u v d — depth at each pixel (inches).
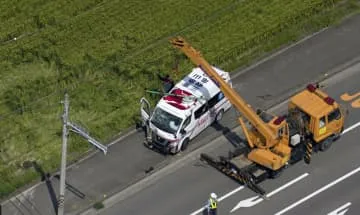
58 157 7406.5
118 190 7135.8
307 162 7288.4
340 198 6983.3
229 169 7135.8
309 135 7253.9
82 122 7721.5
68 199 7032.5
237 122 7780.5
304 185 7106.3
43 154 7440.9
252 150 7096.5
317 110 7180.1
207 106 7568.9
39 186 7170.3
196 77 7672.2
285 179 7165.4
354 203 6934.1
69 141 7534.5
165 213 6914.4
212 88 7593.5
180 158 7440.9
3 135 7628.0
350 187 7076.8
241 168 7047.2
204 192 7086.6
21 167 7327.8
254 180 7012.8
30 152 7470.5
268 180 7155.5
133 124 7731.3
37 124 7731.3
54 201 7037.4
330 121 7253.9
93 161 7406.5
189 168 7332.7
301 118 7214.6
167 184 7185.0
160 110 7431.1
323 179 7160.4
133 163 7396.7
